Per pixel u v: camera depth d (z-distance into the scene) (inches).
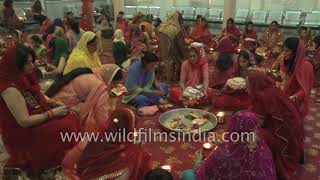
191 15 355.9
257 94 87.0
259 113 87.1
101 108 93.5
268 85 87.0
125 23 290.8
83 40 124.6
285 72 109.0
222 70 146.3
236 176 66.4
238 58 140.9
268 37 242.4
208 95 135.9
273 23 243.1
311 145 107.7
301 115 97.4
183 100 132.5
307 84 100.2
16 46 85.0
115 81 117.2
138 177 73.0
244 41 208.4
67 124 88.8
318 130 119.0
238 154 66.1
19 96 82.3
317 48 191.8
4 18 249.8
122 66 175.0
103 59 227.3
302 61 100.3
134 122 71.7
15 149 87.0
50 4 363.3
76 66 121.9
